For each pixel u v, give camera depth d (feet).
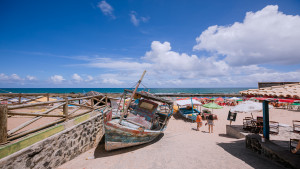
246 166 16.87
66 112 20.38
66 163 18.78
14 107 13.10
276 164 17.20
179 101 62.39
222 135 36.55
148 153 22.54
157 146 26.40
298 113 56.24
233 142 27.73
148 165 18.17
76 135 21.45
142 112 32.04
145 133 25.41
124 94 34.71
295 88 19.20
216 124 49.39
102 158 20.95
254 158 19.34
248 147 23.53
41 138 15.38
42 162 15.11
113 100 55.62
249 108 27.66
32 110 38.04
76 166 18.07
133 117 30.89
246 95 24.63
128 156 21.57
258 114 61.11
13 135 13.32
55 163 17.01
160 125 37.42
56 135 17.24
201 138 32.91
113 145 22.88
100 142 30.17
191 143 27.91
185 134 37.70
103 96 35.04
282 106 74.64
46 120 27.43
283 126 31.83
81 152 22.79
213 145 26.02
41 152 15.02
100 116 30.73
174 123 52.08
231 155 20.59
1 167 11.16
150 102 32.35
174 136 35.24
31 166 13.82
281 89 20.51
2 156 11.44
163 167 17.47
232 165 17.26
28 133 14.52
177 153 22.06
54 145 16.89
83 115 24.45
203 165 17.54
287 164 15.84
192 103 57.41
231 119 38.11
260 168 16.21
